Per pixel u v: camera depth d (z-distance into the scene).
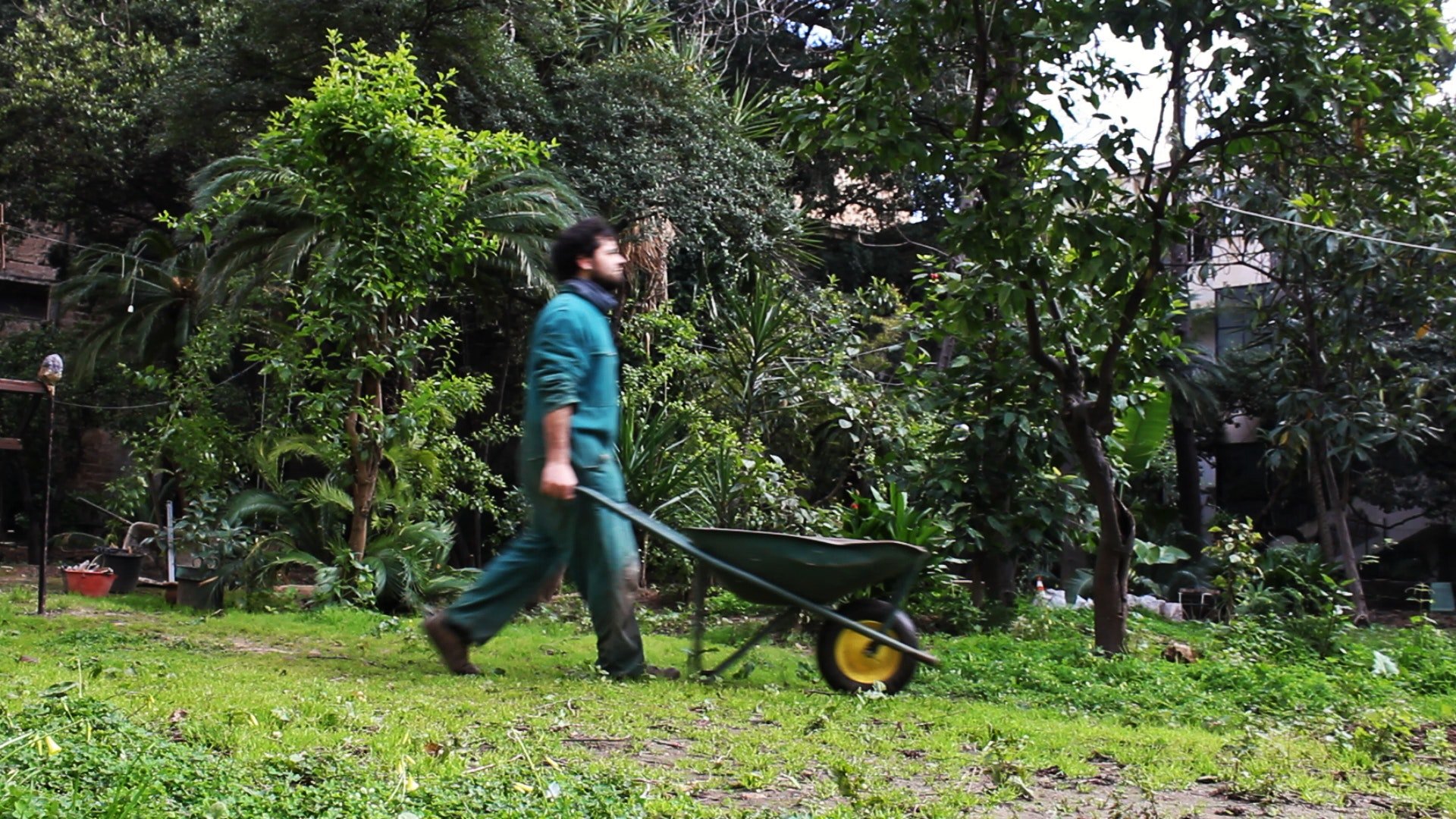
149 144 20.55
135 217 24.33
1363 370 13.63
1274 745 4.75
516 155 10.76
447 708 4.73
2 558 22.16
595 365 5.51
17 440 10.69
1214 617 13.19
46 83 21.47
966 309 7.45
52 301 25.30
